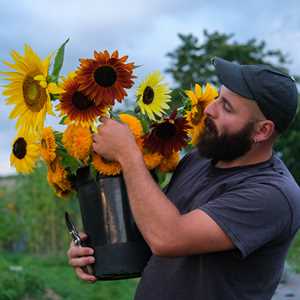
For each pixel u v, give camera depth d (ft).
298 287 27.04
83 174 9.30
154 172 9.82
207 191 9.09
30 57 8.75
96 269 9.37
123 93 8.57
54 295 24.14
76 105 8.63
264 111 8.83
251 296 8.80
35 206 36.47
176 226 8.38
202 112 9.75
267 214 8.55
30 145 9.23
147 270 9.31
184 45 91.66
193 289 8.81
